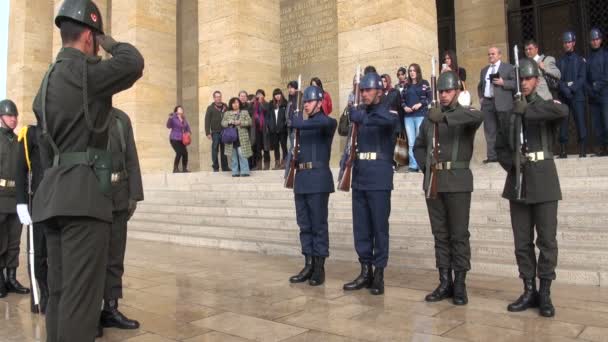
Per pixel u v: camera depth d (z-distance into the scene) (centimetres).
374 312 406
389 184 474
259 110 1195
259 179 1063
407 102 852
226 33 1375
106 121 261
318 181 518
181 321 395
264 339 344
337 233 709
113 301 386
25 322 410
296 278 529
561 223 593
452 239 435
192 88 1747
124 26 1585
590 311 391
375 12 1028
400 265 599
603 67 784
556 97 787
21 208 429
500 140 421
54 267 251
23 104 1908
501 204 665
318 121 517
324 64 1438
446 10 1415
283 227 815
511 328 355
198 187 1128
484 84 807
